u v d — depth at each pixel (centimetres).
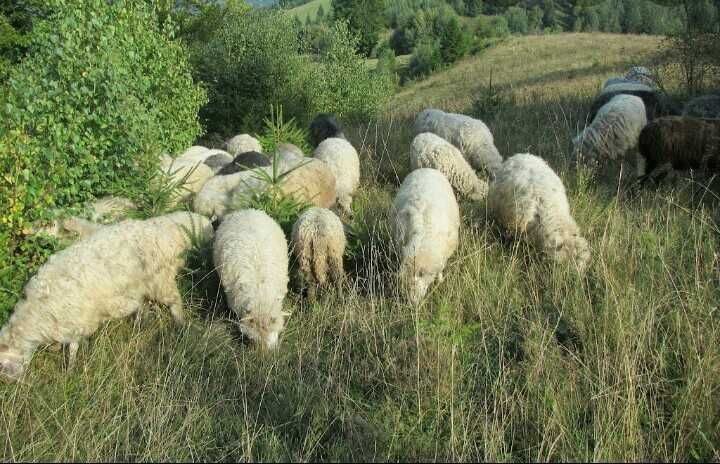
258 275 541
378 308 530
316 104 1956
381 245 606
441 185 647
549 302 528
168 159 864
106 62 688
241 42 1859
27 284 512
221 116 1803
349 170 853
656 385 398
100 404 431
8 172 559
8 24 1445
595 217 651
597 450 354
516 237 621
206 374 470
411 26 7731
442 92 3041
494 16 9388
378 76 2169
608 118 863
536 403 401
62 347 525
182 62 1011
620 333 431
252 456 381
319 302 572
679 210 665
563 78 2331
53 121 612
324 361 482
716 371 405
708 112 984
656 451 359
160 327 533
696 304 463
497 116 1367
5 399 459
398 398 431
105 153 701
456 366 445
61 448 393
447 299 524
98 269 514
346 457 378
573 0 10050
